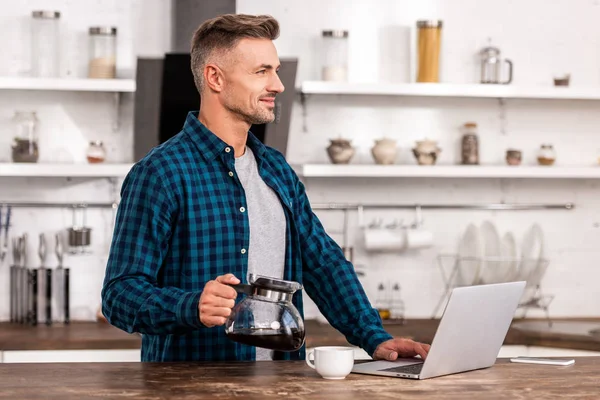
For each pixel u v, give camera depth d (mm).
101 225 4422
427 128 4648
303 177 4562
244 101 2338
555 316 4719
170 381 1945
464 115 4676
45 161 4379
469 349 2104
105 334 3916
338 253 2529
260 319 1957
